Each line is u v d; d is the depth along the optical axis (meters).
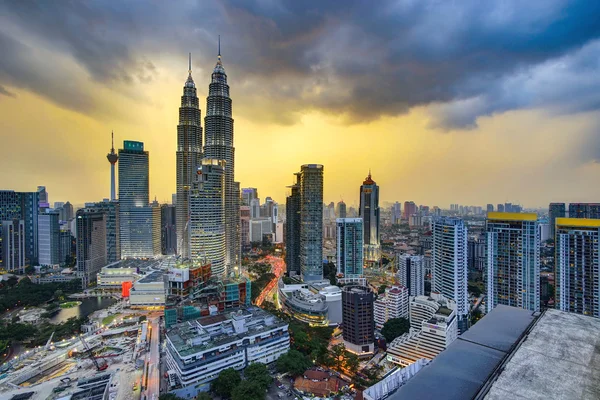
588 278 179.50
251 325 170.12
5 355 189.75
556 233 192.50
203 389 138.38
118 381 155.88
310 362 157.25
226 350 148.88
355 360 164.62
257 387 126.94
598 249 176.50
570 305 185.12
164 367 169.50
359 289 197.12
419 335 163.25
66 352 186.50
